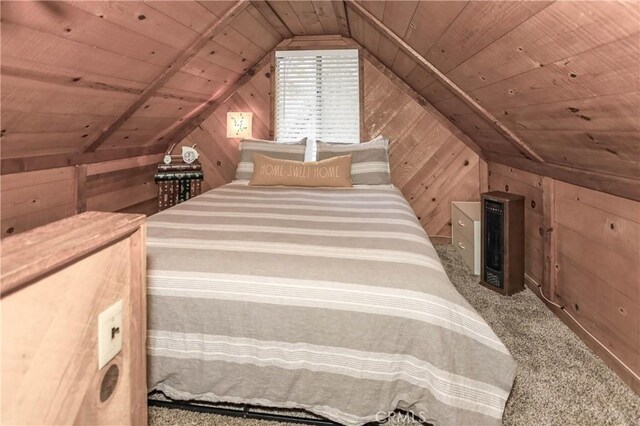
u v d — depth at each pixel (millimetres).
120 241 679
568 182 1945
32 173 2211
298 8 2785
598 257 1688
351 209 2096
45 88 1747
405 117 3490
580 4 896
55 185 2396
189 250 1365
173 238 1494
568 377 1509
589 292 1759
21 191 2137
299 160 3211
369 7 2203
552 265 2123
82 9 1460
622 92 1062
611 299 1588
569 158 1771
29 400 502
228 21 2344
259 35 3104
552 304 2104
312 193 2598
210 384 1220
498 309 2135
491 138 2717
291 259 1297
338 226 1726
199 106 3457
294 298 1174
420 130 3475
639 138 1175
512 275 2338
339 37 3525
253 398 1217
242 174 3205
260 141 3332
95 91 2057
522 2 1045
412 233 1623
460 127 3252
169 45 2141
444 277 1254
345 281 1186
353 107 3592
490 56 1515
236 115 3586
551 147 1845
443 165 3471
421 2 1575
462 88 2178
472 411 1081
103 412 648
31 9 1308
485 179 3381
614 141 1308
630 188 1423
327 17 3016
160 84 2480
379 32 2588
